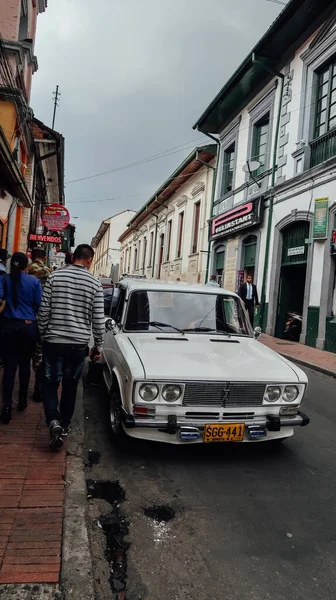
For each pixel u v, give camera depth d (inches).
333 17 433.4
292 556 105.6
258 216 551.5
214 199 740.7
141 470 147.3
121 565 99.0
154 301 194.9
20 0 365.1
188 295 203.0
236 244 637.3
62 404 162.4
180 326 189.0
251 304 502.6
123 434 158.7
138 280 220.4
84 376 269.0
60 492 122.9
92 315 158.6
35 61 445.4
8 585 86.3
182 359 155.2
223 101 643.5
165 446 168.2
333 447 178.5
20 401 187.6
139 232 1432.1
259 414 151.6
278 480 145.9
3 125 361.4
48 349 153.3
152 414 142.6
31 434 163.3
